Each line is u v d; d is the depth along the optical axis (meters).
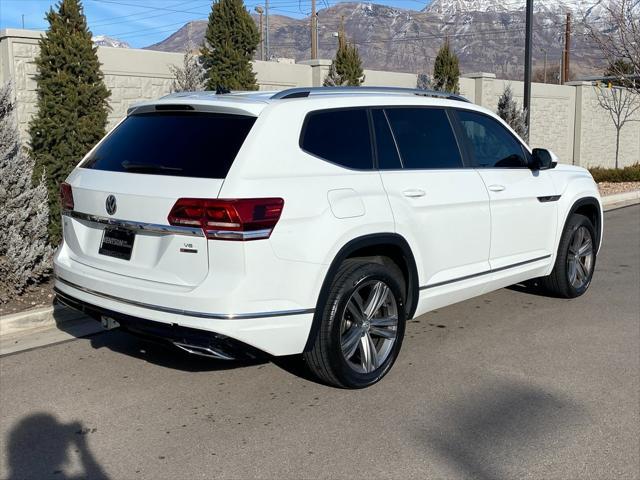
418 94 5.48
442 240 5.19
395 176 4.85
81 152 8.41
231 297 3.89
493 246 5.74
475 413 4.39
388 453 3.87
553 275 6.82
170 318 4.01
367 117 4.86
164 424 4.23
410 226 4.86
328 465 3.74
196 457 3.83
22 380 4.91
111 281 4.31
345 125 4.69
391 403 4.54
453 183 5.30
